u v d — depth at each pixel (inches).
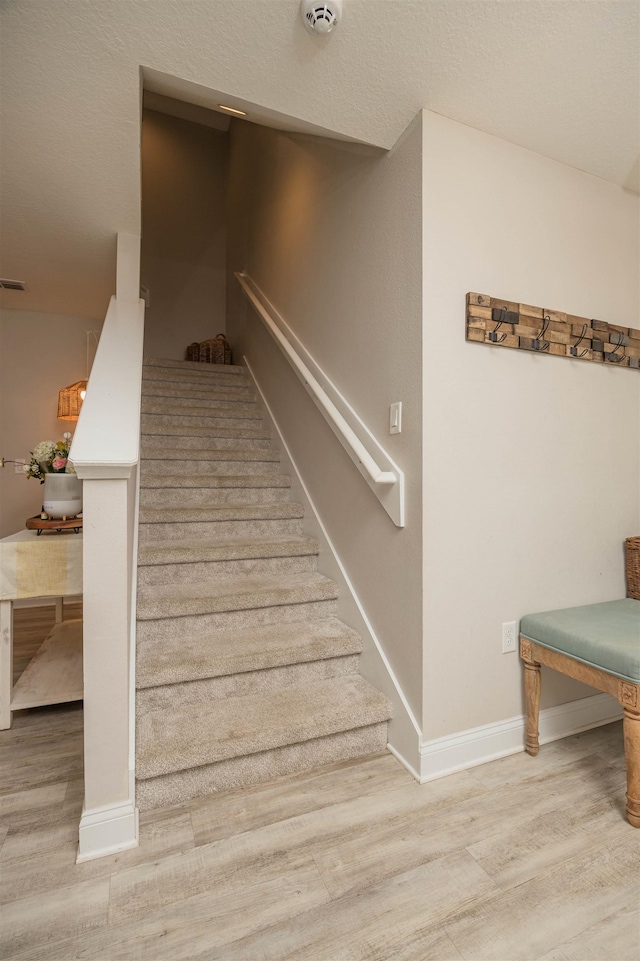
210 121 201.5
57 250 99.3
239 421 140.6
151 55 51.9
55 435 148.9
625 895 46.1
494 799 59.2
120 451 52.0
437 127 64.3
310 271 102.8
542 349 71.6
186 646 73.8
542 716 72.7
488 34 51.6
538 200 73.1
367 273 77.4
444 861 49.7
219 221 205.9
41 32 48.0
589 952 40.5
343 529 86.5
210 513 100.0
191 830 53.9
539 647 67.1
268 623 83.3
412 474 65.1
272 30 49.3
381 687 72.0
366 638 76.6
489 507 68.1
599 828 54.5
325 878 47.7
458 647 65.7
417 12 48.3
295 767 64.6
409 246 66.0
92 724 51.1
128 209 82.5
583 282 77.6
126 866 49.0
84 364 152.1
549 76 58.2
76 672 86.8
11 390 145.1
